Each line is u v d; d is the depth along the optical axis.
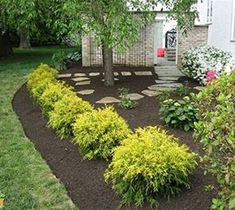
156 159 3.54
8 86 10.03
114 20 6.89
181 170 3.56
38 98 7.28
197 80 9.08
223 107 2.75
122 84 8.92
